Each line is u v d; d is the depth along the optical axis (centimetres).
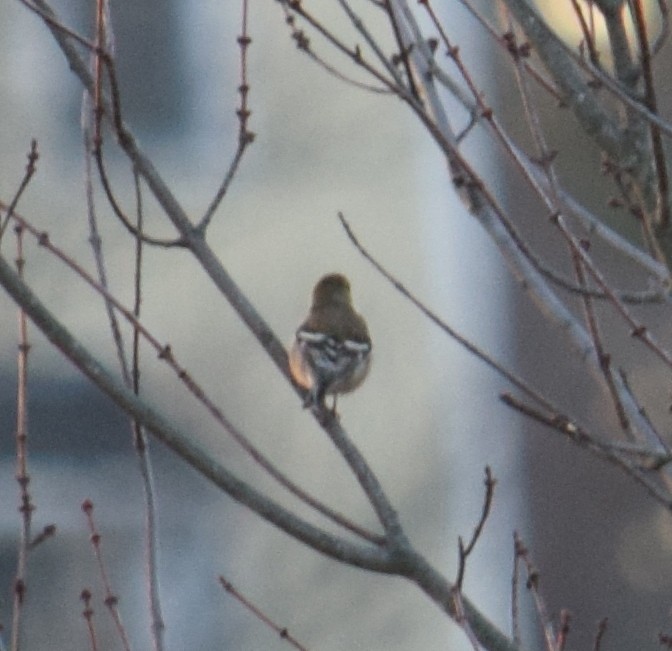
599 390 1672
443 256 1720
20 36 1777
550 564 1709
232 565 1703
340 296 1021
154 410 709
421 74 795
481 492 1705
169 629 1686
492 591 1689
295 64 1744
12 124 1762
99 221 1711
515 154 740
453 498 1709
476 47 1628
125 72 1758
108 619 1689
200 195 1747
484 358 712
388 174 1736
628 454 779
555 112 1642
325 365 957
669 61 1691
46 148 1756
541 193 722
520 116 1653
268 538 1708
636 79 716
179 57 1767
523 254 745
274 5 1745
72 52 780
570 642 1720
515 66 763
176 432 713
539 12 723
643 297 771
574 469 1706
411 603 1694
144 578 1706
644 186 710
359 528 733
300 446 1700
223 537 1708
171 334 1698
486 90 1648
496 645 724
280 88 1747
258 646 1691
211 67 1769
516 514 1709
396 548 730
